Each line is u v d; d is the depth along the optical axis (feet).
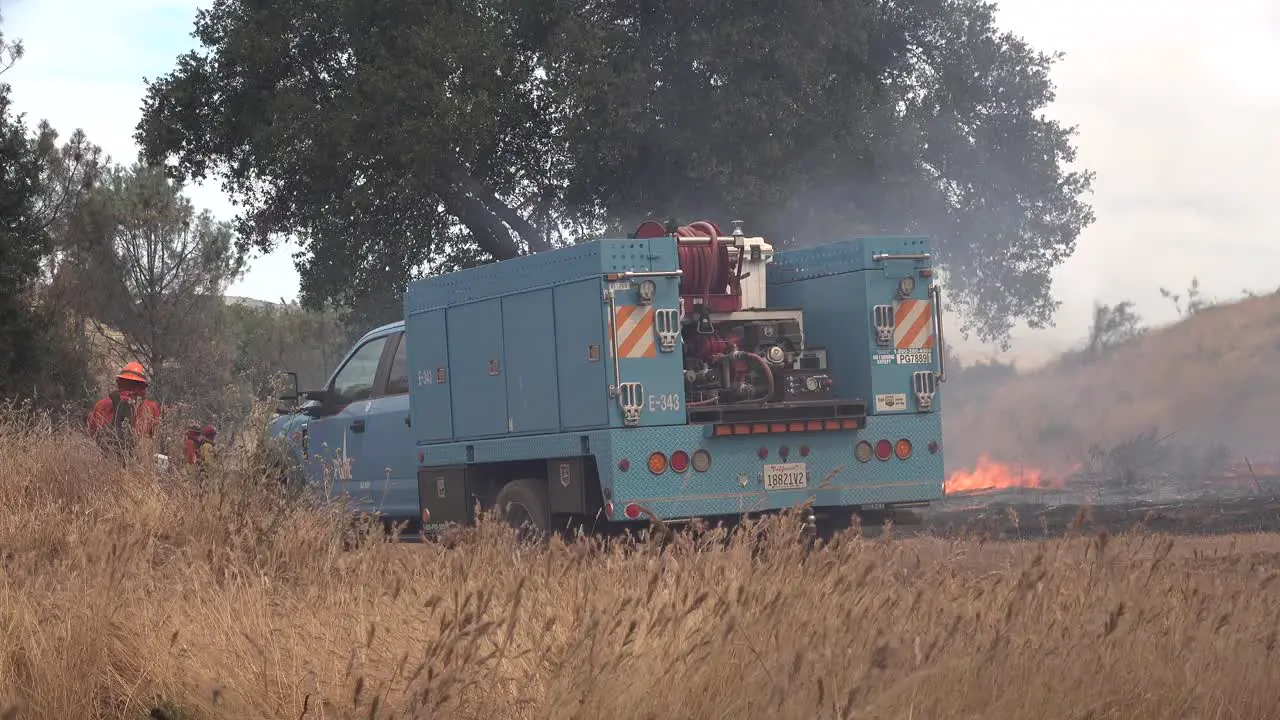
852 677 13.69
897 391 35.83
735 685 14.56
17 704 15.21
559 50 97.71
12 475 32.60
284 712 16.35
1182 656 16.03
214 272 108.68
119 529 26.55
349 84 99.19
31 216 104.37
